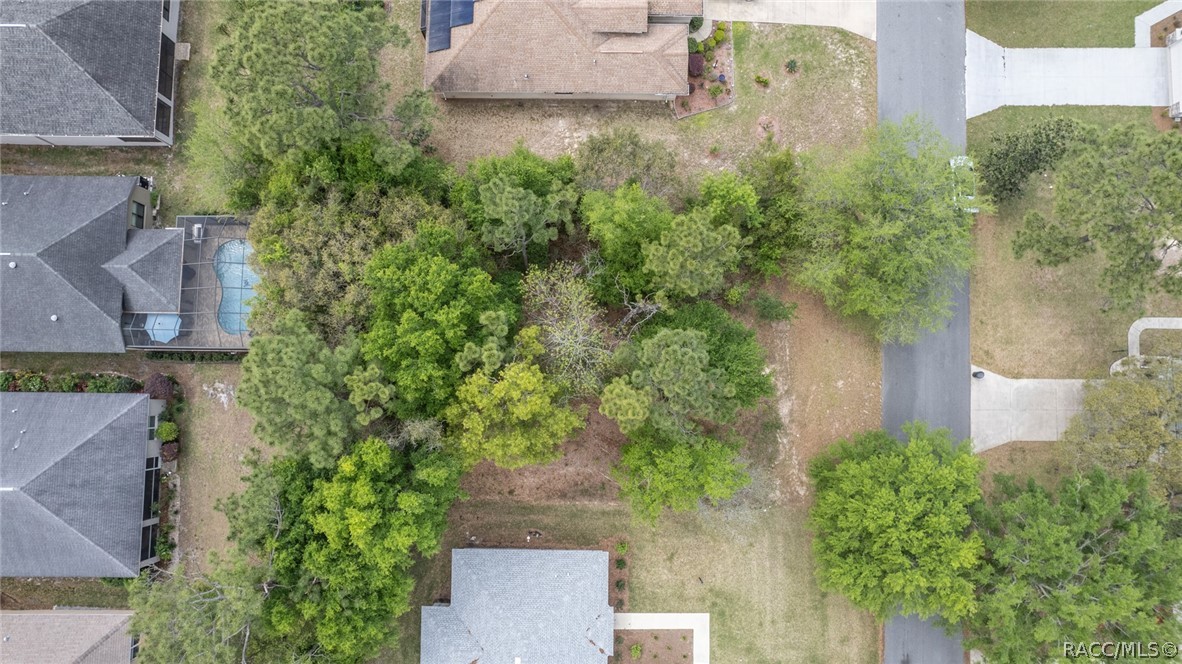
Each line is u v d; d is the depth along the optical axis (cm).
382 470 2919
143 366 3672
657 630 3672
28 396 3484
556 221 3531
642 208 3177
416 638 3628
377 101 3194
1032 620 3172
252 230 3169
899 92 3747
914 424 3328
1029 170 3469
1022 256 3366
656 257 2997
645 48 3516
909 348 3712
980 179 3572
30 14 3362
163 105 3634
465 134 3750
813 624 3666
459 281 3012
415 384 2905
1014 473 3666
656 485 3078
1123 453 3105
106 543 3375
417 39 3766
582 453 3694
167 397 3612
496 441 2898
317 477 3127
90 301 3403
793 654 3669
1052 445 3678
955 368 3712
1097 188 2989
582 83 3559
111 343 3472
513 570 3459
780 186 3419
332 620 2983
